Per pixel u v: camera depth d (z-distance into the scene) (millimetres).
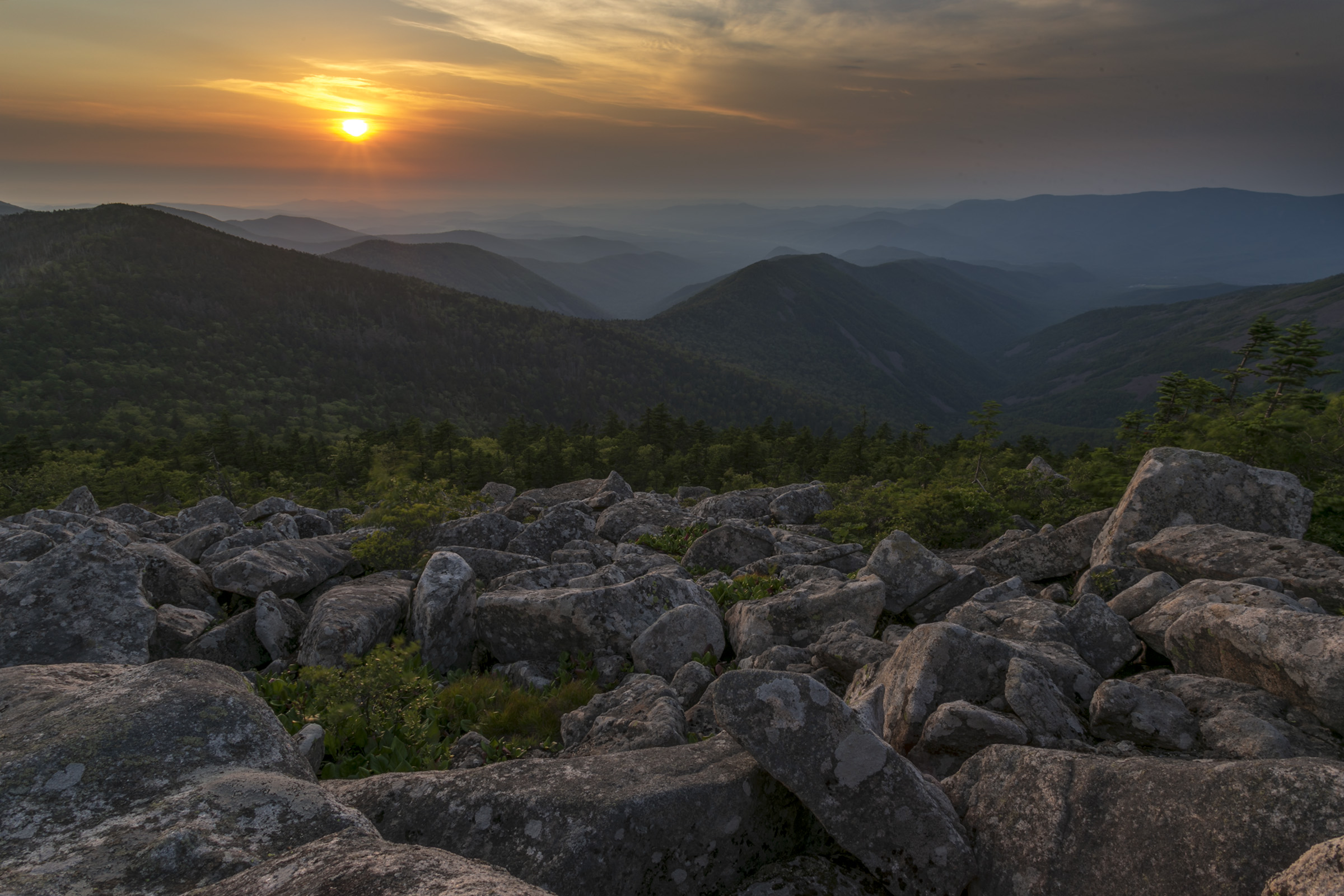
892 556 12000
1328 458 20797
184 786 3244
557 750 7812
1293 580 9102
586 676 10023
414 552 16984
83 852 2703
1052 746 5840
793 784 4676
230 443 111625
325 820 3008
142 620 9242
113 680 4133
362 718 7820
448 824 4574
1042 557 14133
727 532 16359
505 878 2230
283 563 13023
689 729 7523
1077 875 4117
